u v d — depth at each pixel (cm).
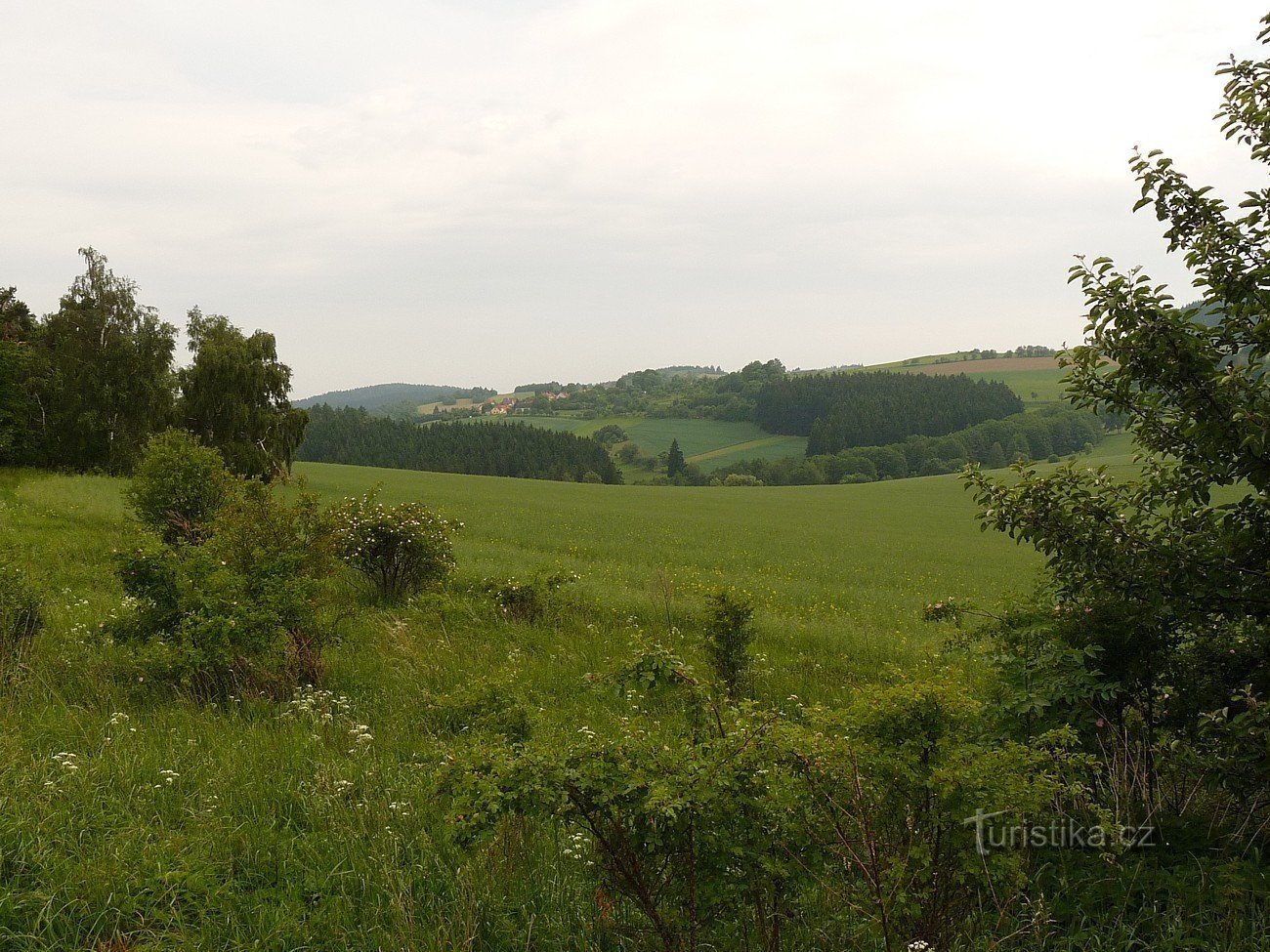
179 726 673
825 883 383
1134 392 522
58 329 4956
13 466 4606
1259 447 395
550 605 1422
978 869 341
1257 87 461
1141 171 497
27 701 697
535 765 337
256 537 963
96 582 1330
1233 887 395
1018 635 527
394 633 1102
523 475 13688
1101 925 400
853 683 1105
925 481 9594
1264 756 432
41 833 445
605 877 383
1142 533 491
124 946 364
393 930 396
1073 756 403
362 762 620
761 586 2272
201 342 5503
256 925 396
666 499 6706
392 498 5084
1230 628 496
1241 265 452
